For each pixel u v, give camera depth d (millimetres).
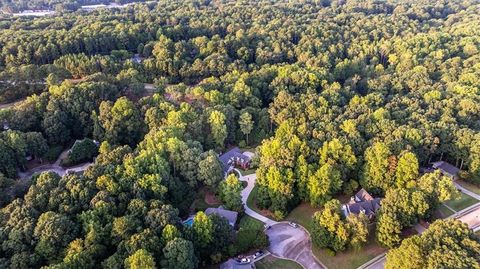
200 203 154000
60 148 180625
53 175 137250
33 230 113250
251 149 191125
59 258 110188
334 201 130125
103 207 120938
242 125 190000
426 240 106438
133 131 182500
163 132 161875
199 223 122250
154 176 136625
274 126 197875
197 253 121750
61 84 198750
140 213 122938
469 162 155875
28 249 111000
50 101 183625
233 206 146250
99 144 180625
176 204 144375
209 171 151875
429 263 100438
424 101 192750
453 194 132500
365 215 127812
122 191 131875
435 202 131625
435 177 134125
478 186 155000
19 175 164750
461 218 138000
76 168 171000
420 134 159500
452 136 162250
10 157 158625
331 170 145625
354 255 126750
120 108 180625
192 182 152875
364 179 150125
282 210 145750
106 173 135875
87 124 186250
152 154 147875
